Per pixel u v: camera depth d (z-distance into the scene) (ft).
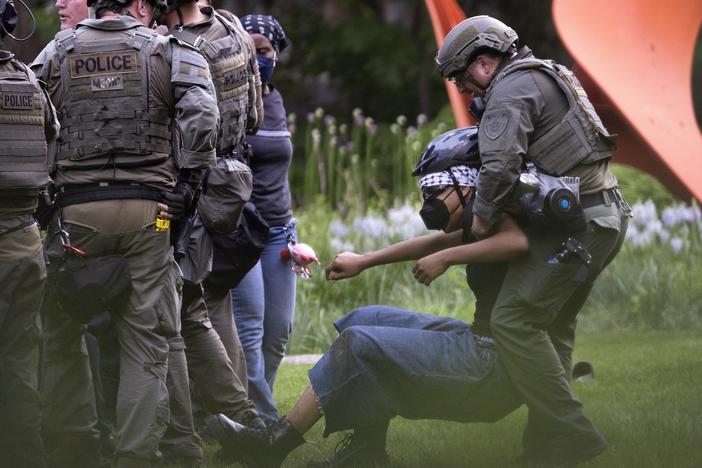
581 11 143.02
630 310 118.01
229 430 56.18
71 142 53.01
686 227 137.08
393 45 250.78
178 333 55.57
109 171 52.75
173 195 53.36
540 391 53.83
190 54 53.47
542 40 259.39
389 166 223.10
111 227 52.75
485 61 55.52
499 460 59.06
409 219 136.05
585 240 54.13
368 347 53.78
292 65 258.16
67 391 57.21
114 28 53.72
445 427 68.69
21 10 230.07
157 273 53.78
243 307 69.36
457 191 55.62
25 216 52.60
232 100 61.87
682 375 83.97
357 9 265.54
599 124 54.80
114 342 59.36
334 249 127.65
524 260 53.88
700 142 146.41
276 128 71.26
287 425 54.95
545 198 52.34
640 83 143.23
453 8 134.41
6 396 53.47
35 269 52.90
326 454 61.93
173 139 54.19
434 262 53.98
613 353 97.14
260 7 261.03
